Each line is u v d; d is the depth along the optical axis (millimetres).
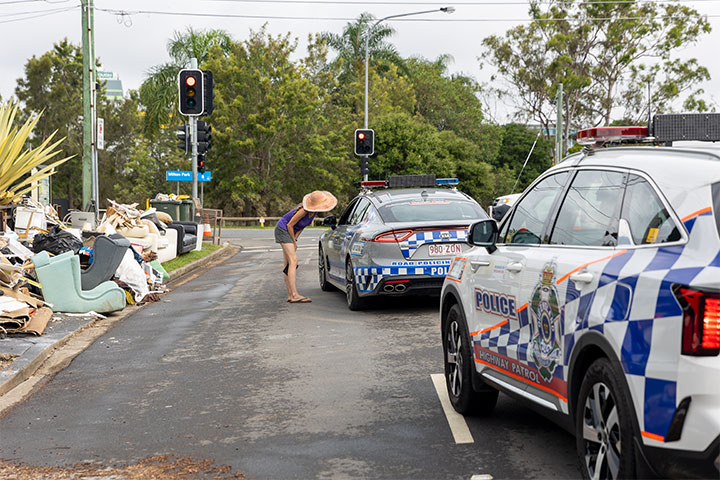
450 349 6219
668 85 59875
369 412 6156
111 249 11898
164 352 8930
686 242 3480
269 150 54344
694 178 3637
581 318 4008
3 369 7734
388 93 67875
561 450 5129
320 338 9383
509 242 5430
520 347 4895
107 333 10289
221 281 16484
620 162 4309
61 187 69812
